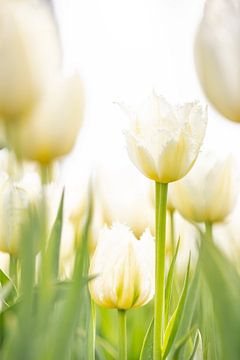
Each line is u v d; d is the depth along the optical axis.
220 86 0.81
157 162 0.82
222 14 0.81
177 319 0.81
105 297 0.85
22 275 0.69
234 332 0.68
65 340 0.67
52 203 0.94
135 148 0.83
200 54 0.82
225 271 0.68
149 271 0.86
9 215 0.83
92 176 0.76
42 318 0.67
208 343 0.83
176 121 0.83
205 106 0.84
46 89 0.68
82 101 0.78
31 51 0.67
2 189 0.83
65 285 0.71
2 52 0.67
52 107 0.77
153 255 0.87
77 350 0.85
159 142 0.82
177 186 0.98
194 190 0.97
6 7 0.67
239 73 0.81
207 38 0.81
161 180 0.83
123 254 0.85
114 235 0.86
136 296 0.85
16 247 0.87
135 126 0.84
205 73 0.81
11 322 0.70
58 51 0.68
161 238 0.82
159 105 0.83
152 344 0.84
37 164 0.79
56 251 0.74
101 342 0.94
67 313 0.68
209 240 0.69
